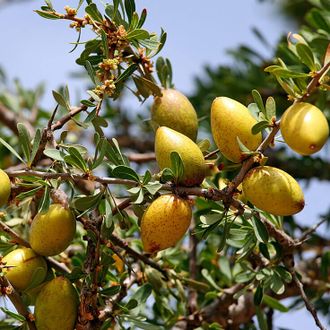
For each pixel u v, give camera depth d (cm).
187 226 54
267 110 55
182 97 60
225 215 56
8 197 54
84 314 55
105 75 58
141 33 58
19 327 58
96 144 55
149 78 61
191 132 60
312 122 52
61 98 57
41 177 55
